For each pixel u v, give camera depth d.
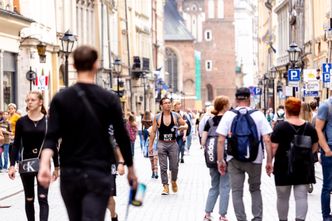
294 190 21.67
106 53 103.19
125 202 31.33
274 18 135.25
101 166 13.58
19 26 61.81
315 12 84.31
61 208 29.45
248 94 22.16
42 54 66.12
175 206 30.23
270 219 26.45
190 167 52.31
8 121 47.88
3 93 60.94
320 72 75.75
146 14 148.12
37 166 21.67
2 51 59.94
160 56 175.25
